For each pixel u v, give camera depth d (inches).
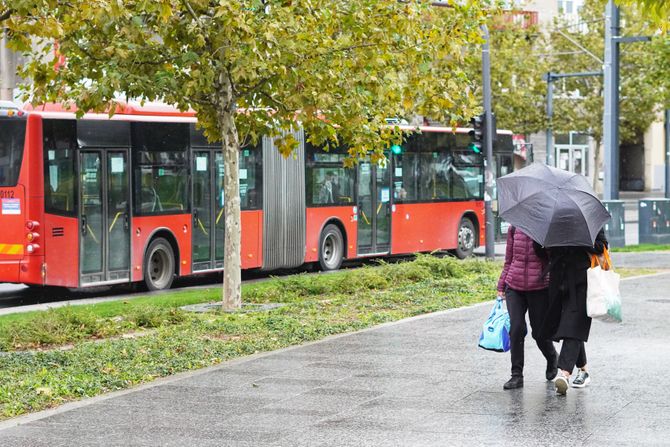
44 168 864.9
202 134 1007.6
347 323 673.6
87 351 563.8
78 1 601.0
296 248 1112.2
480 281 916.6
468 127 1373.0
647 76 1765.5
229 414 416.2
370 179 1208.2
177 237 979.3
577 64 2534.5
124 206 926.4
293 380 486.3
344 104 742.5
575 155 3316.9
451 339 604.7
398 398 441.4
